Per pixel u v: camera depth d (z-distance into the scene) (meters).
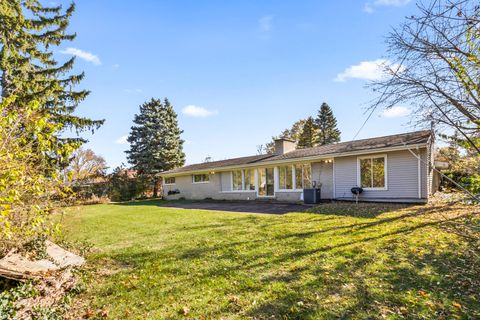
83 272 4.97
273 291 3.87
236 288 4.04
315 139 41.91
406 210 9.72
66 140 15.26
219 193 21.30
